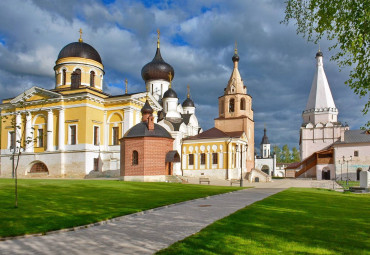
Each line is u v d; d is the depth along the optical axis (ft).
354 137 229.66
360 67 40.78
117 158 168.45
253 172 190.29
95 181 118.52
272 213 50.52
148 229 39.34
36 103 173.58
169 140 143.33
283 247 29.37
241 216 46.73
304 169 248.52
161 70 245.04
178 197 75.25
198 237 33.19
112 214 48.65
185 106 274.16
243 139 209.87
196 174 202.39
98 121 170.81
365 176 117.91
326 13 42.16
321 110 263.90
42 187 91.15
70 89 175.63
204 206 61.62
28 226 39.63
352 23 40.52
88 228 40.32
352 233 36.17
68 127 166.91
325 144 254.47
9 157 180.45
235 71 233.35
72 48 187.73
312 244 30.73
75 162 163.22
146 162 134.10
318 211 54.49
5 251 30.37
